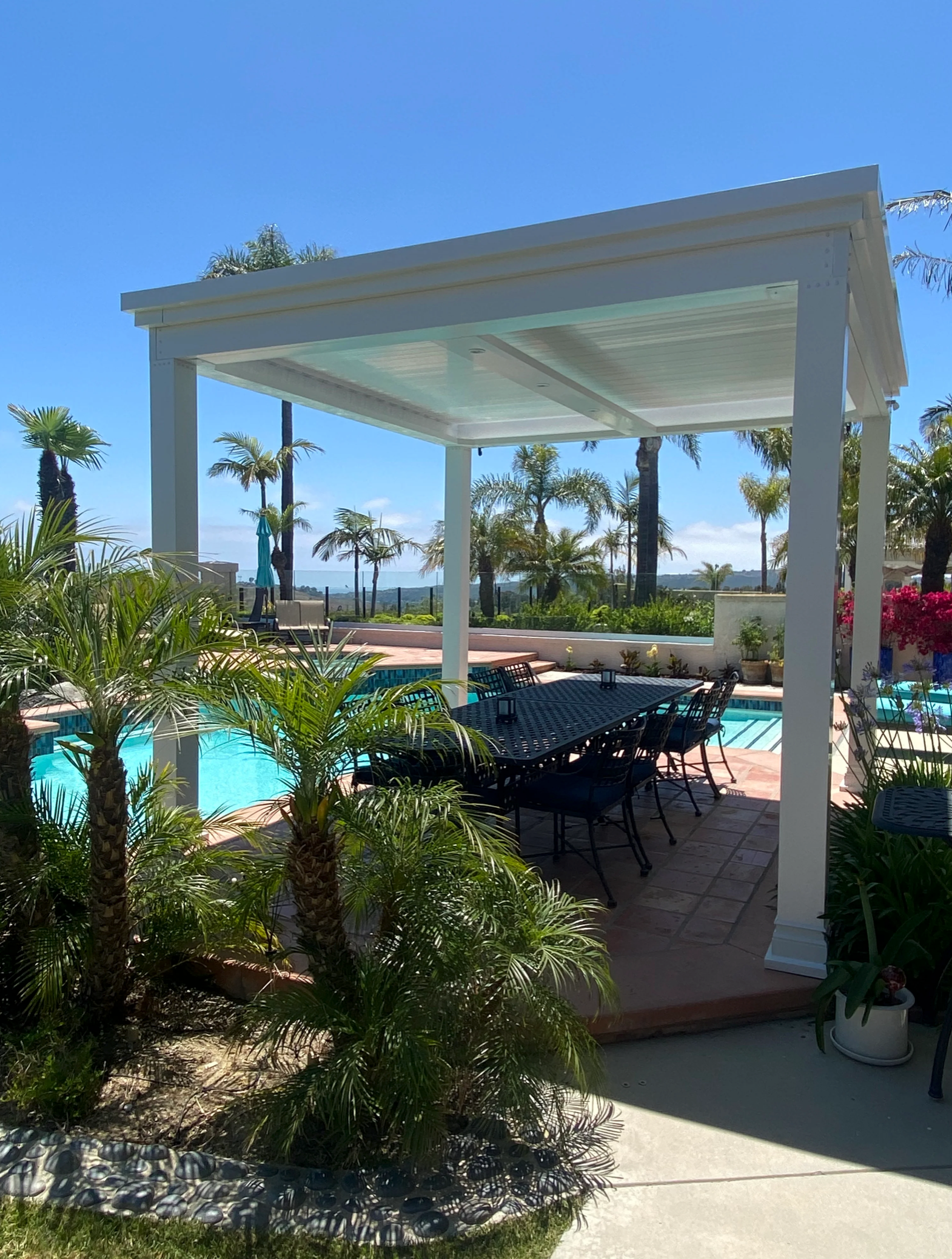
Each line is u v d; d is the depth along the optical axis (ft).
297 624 62.44
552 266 11.69
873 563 19.85
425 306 12.78
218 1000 10.64
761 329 15.20
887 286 12.86
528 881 8.76
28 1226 6.68
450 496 26.66
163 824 10.89
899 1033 9.10
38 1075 8.54
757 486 81.15
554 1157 7.49
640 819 18.40
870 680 14.88
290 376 18.80
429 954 7.58
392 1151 7.54
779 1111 8.21
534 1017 7.57
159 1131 8.00
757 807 19.40
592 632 51.90
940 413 60.90
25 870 9.89
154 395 14.76
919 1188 7.08
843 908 10.38
